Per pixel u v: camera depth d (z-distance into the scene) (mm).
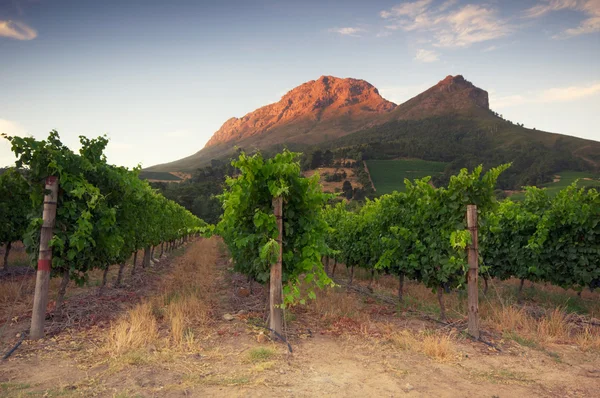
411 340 5867
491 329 6891
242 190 6176
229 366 4617
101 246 7023
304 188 6309
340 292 10508
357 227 12602
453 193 7039
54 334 5891
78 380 4109
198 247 30938
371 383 4215
